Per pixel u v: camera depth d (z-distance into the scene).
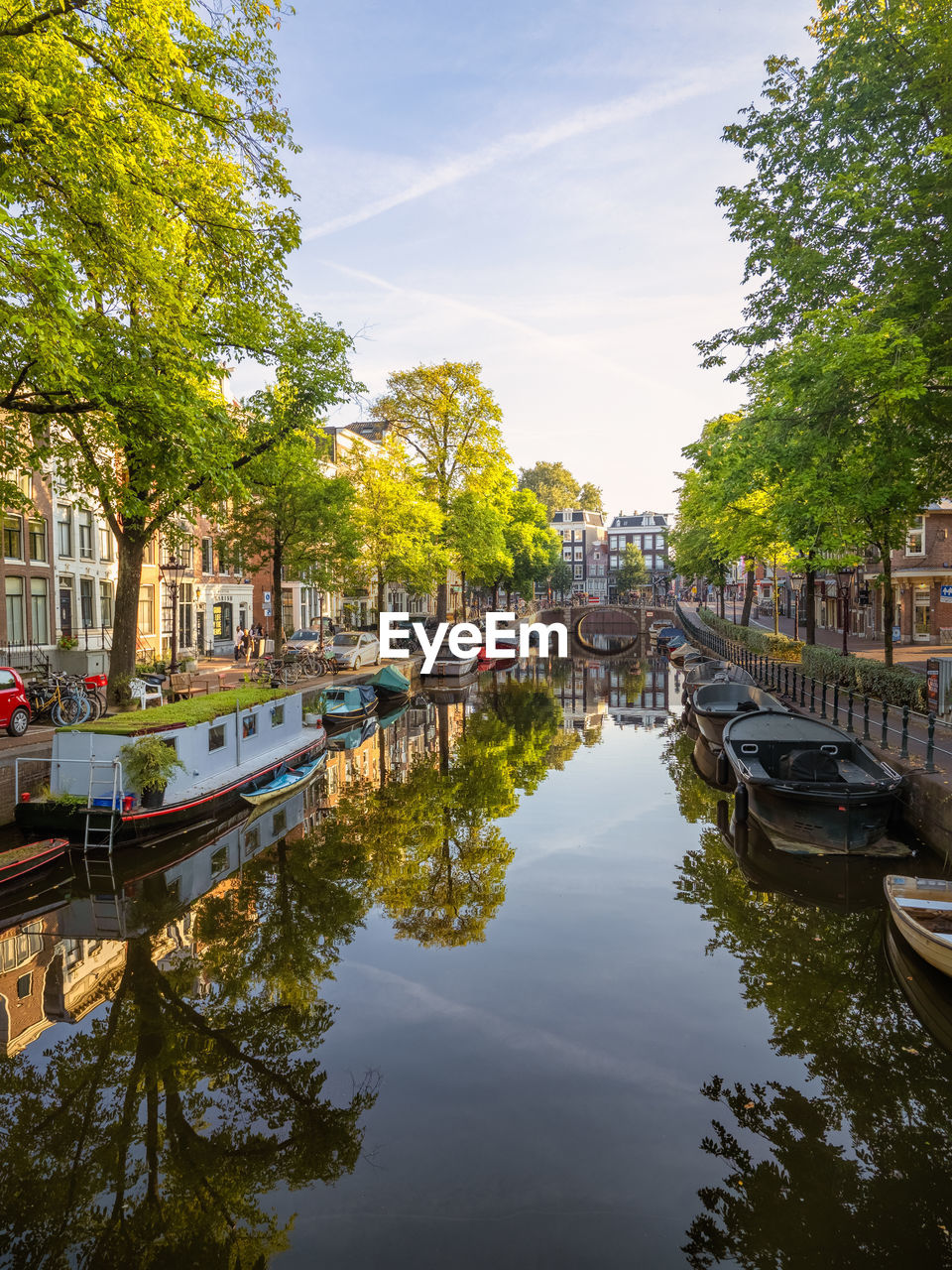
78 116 9.05
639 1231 4.73
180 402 12.03
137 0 9.56
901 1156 5.43
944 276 12.79
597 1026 7.09
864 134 13.53
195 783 13.28
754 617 60.34
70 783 11.65
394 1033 7.00
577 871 11.27
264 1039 6.95
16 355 9.95
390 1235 4.70
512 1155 5.40
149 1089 6.26
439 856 11.98
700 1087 6.19
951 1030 7.07
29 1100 6.12
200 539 34.03
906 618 35.38
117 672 16.81
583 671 44.41
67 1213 4.96
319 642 34.69
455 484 40.19
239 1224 4.81
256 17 11.52
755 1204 4.95
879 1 13.01
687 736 23.23
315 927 9.37
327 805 15.15
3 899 9.85
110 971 8.28
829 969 8.17
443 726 24.78
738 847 12.34
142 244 10.61
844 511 13.05
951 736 14.12
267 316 15.09
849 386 12.28
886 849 11.31
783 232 14.81
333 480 26.59
